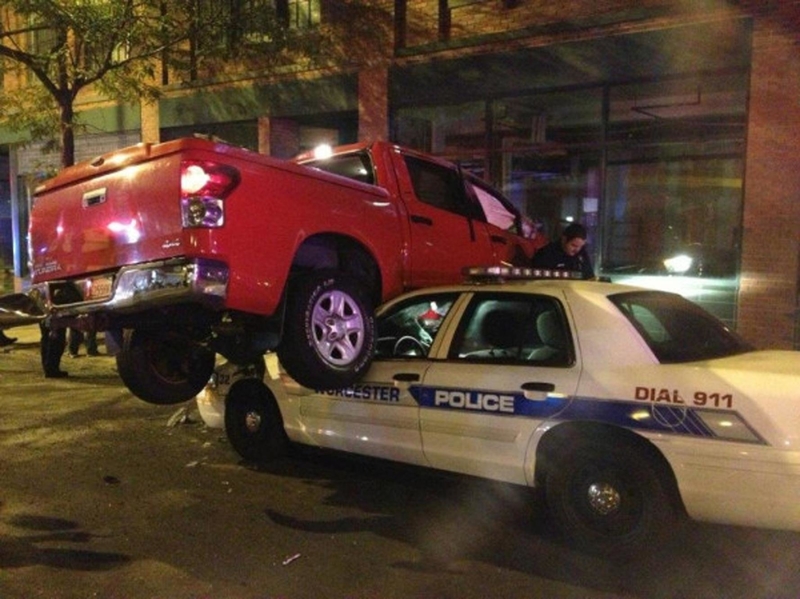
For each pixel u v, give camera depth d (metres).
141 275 4.61
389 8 11.85
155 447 6.79
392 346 5.53
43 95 12.20
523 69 10.66
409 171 6.42
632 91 10.05
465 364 5.04
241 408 6.34
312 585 4.12
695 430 4.11
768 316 8.96
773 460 3.90
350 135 14.61
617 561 4.39
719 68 9.27
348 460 6.43
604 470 4.42
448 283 6.43
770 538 4.73
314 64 12.73
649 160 10.05
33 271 5.56
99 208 4.95
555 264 7.48
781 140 8.78
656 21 9.59
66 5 10.31
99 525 4.95
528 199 11.06
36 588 4.03
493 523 5.05
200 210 4.40
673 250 9.94
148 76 12.99
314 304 4.91
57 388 9.20
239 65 13.76
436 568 4.34
